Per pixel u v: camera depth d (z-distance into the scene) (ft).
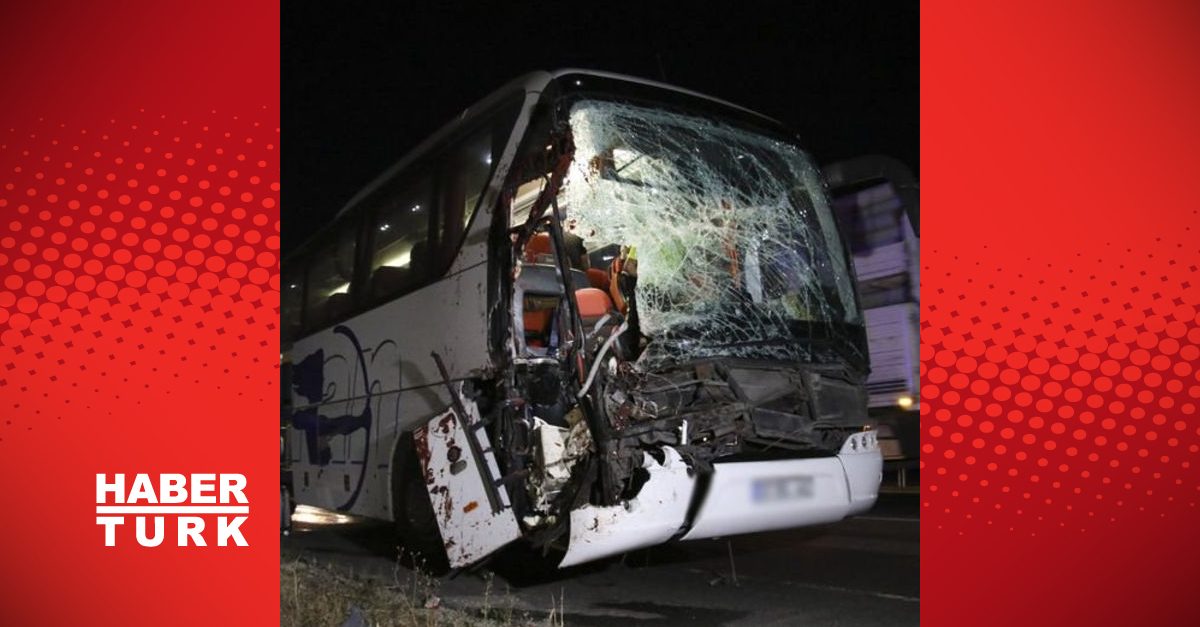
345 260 31.86
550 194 19.97
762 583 22.04
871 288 42.29
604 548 19.11
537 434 20.42
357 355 29.71
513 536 20.47
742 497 20.27
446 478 22.50
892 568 23.08
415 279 25.81
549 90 21.90
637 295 21.11
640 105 22.99
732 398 21.04
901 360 40.91
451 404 23.00
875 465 23.07
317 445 32.81
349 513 29.73
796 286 23.56
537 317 21.90
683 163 23.12
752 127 24.93
